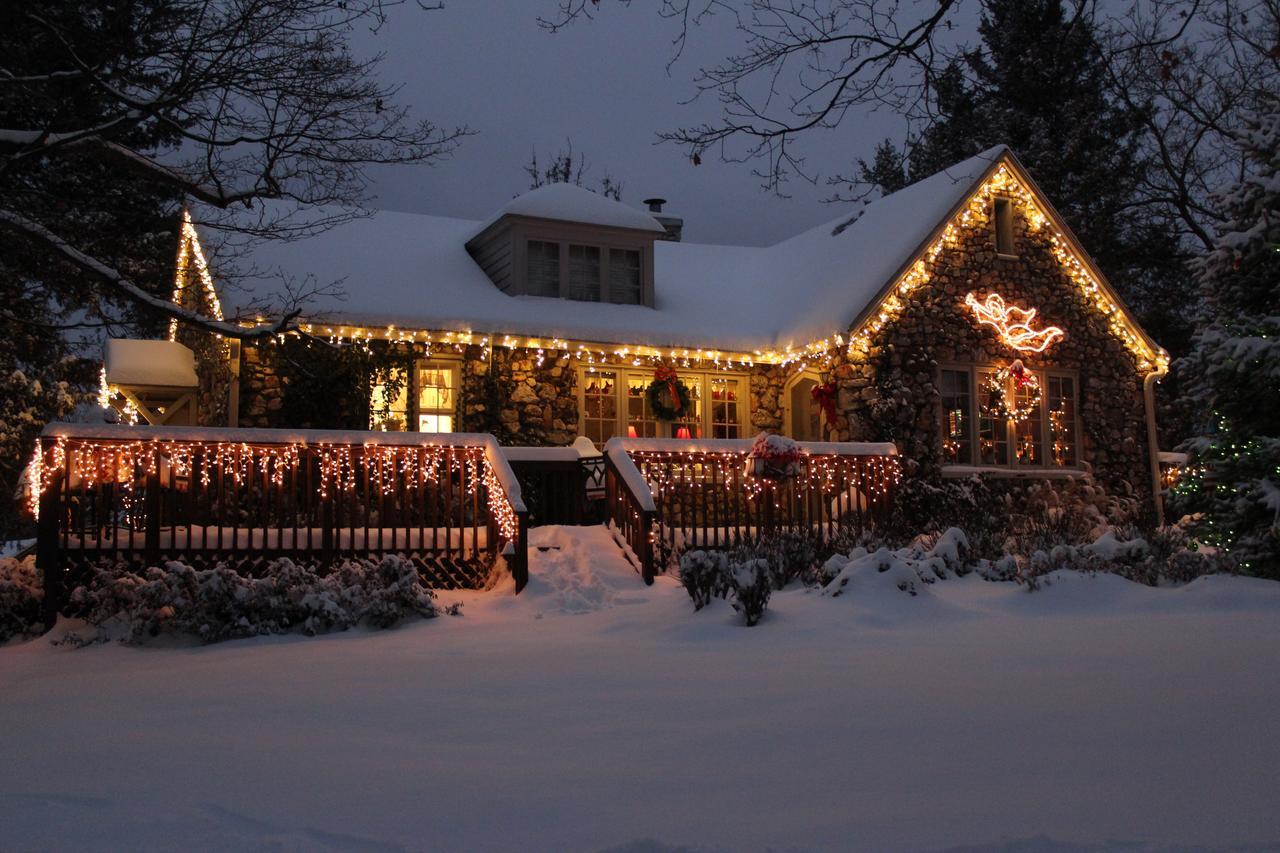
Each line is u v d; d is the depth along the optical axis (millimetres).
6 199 14266
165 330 21688
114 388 19281
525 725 5723
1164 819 3707
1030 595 10562
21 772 4883
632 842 3521
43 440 11484
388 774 4676
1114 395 21203
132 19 11094
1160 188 24859
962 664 7230
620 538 13797
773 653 8094
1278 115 14055
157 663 8992
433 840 3682
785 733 5281
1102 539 12156
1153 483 21250
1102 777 4297
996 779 4316
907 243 19391
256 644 9891
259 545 12281
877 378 18828
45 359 27375
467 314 18172
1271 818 3688
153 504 11820
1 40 12266
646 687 6789
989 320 19906
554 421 18688
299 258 18578
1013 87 15141
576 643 9211
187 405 20031
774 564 11898
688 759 4836
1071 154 24578
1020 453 20109
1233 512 12922
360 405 17188
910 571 10359
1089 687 6203
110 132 10570
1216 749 4680
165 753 5207
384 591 10695
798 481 15031
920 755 4754
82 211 16438
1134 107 15570
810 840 3564
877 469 15500
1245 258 13820
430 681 7289
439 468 13992
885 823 3738
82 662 9312
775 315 21094
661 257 23797
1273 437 12953
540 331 18344
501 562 12711
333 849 3602
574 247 20281
